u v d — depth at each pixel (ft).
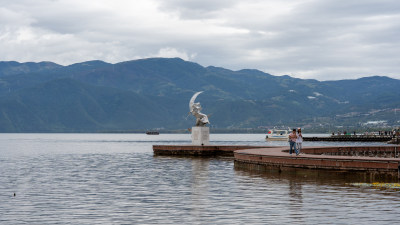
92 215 89.35
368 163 134.62
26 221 84.94
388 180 131.85
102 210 94.02
